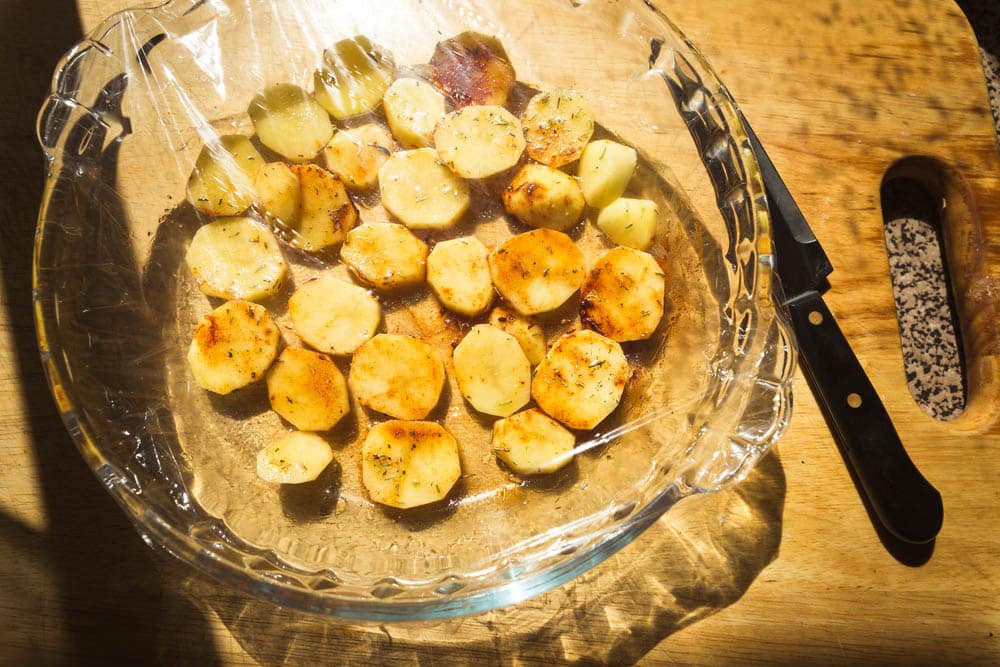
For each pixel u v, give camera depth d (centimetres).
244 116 37
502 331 34
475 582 32
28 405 34
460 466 34
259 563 32
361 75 37
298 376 34
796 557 34
